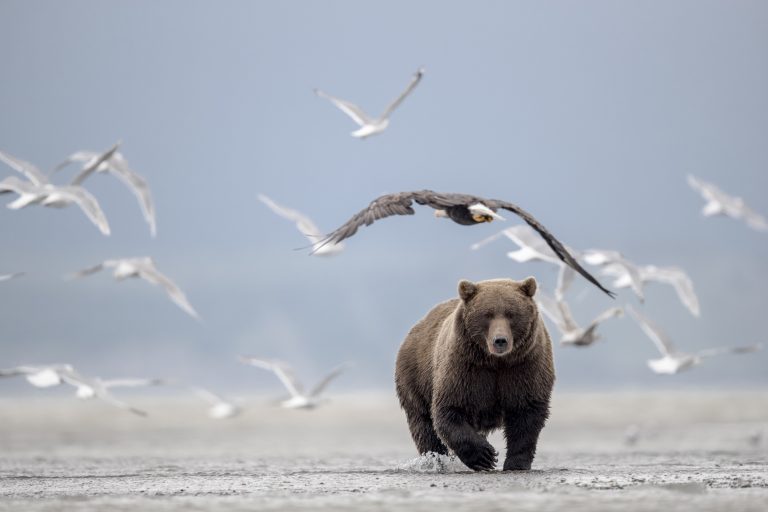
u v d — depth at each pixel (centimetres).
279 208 8588
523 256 6712
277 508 4475
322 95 7569
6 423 15975
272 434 14962
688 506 4362
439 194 3756
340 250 8575
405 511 4338
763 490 4906
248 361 9644
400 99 7550
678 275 8238
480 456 5675
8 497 5075
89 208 7100
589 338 7312
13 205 7044
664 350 7962
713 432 13588
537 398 5728
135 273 7781
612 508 4331
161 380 7762
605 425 15300
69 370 7481
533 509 4334
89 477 6178
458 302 6194
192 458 9038
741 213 9044
